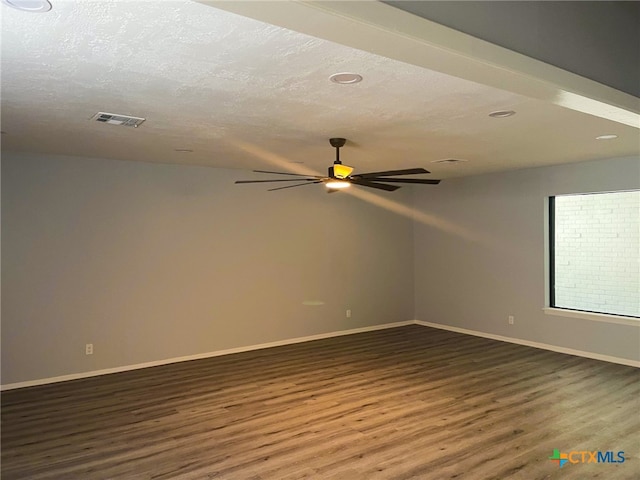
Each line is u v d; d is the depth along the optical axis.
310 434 3.68
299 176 6.80
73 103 3.13
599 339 5.85
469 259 7.36
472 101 3.09
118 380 5.13
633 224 5.65
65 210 5.18
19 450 3.43
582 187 5.89
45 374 5.05
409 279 8.25
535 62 1.82
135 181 5.61
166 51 2.27
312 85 2.77
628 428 3.75
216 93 2.92
